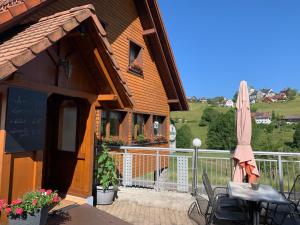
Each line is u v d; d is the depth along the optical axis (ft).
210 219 17.17
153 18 42.32
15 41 14.62
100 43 17.20
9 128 13.98
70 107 21.22
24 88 14.80
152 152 42.98
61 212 17.52
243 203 17.21
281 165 21.77
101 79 19.47
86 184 19.79
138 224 18.57
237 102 20.54
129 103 20.40
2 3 17.58
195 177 23.36
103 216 17.29
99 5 32.35
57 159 21.44
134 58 41.27
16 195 14.42
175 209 21.81
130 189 24.66
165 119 49.24
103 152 22.82
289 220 18.04
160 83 47.65
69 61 17.79
